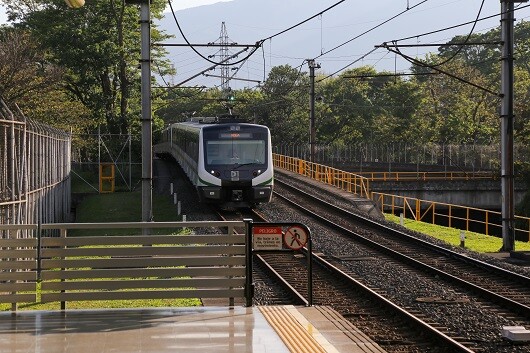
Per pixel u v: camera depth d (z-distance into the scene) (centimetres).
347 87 15550
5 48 7369
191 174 6325
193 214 5641
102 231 5322
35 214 4356
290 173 9469
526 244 5050
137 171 9244
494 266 3319
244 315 2038
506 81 4588
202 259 2127
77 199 7675
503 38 4569
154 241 2116
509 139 4597
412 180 8800
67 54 9288
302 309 2136
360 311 2450
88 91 9981
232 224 2139
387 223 5256
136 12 9606
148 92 3684
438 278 3162
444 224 8925
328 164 12138
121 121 9612
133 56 9869
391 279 3077
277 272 3212
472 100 14450
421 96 13788
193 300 2584
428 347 1989
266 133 5709
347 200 6794
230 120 5988
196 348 1686
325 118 15250
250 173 5581
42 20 9644
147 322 1945
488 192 8812
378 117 14975
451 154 11144
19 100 7388
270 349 1681
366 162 12094
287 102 15438
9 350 1667
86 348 1683
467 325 2255
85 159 10438
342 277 3038
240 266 2134
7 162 3738
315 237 4400
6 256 2070
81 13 9456
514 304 2505
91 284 2100
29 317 2008
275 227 2133
